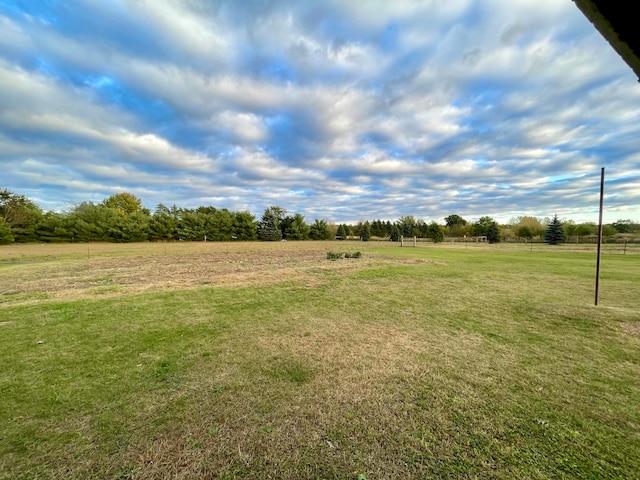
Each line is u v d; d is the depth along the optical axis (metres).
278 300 6.02
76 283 8.00
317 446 1.86
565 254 17.38
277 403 2.37
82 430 2.02
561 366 3.06
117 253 18.58
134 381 2.74
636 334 4.02
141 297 6.20
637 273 9.48
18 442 1.90
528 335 4.02
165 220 35.31
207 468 1.68
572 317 4.79
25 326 4.33
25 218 27.56
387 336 3.99
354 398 2.45
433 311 5.23
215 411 2.26
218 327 4.35
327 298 6.21
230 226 39.69
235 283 7.89
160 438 1.94
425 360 3.22
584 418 2.15
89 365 3.07
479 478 1.59
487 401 2.39
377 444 1.88
